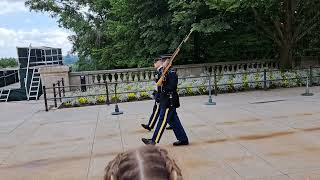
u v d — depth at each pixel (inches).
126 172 31.6
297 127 290.5
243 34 642.8
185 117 356.5
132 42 689.0
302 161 213.0
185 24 584.7
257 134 277.3
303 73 559.8
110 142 281.7
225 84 517.0
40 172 222.2
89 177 208.2
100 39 933.8
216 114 362.0
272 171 200.2
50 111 442.6
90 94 487.2
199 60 700.0
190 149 248.5
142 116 376.8
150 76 596.4
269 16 591.2
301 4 598.9
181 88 509.4
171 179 31.8
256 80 528.1
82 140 293.0
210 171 205.2
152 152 33.9
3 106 507.2
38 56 835.4
